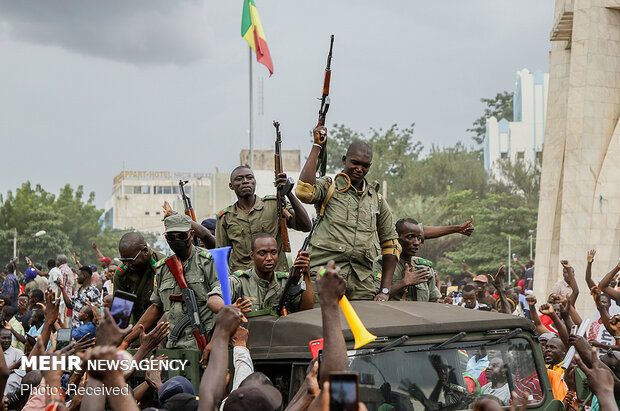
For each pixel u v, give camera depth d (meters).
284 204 7.51
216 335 4.08
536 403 5.86
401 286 7.76
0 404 5.69
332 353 3.58
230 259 7.83
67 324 12.75
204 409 3.86
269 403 4.01
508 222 56.69
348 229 7.30
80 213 82.69
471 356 5.72
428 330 5.60
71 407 4.48
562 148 22.52
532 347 5.97
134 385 6.32
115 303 4.28
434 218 56.56
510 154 92.69
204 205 87.06
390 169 76.88
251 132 32.50
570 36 22.19
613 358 6.85
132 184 148.50
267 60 17.55
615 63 20.78
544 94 93.88
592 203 20.38
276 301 6.73
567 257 20.47
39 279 18.36
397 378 5.44
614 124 20.72
